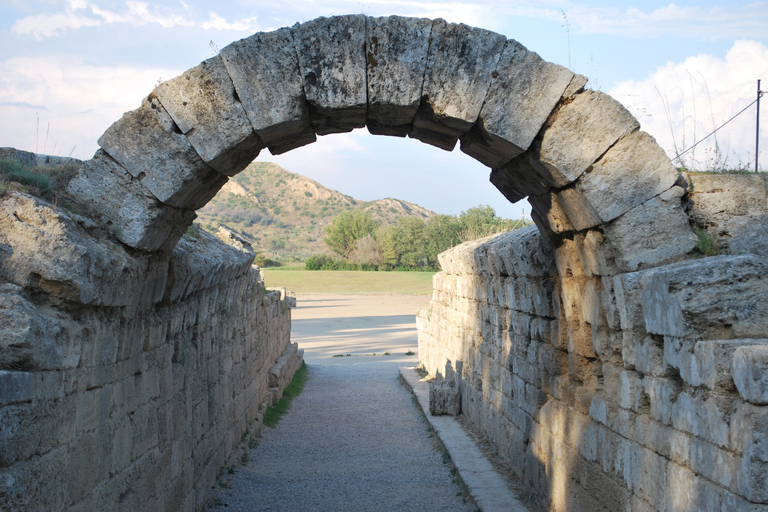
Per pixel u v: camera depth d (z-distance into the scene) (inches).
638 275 225.3
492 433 466.3
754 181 246.5
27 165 251.6
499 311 442.6
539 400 349.4
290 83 233.0
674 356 198.1
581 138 234.8
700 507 181.3
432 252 3895.2
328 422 616.7
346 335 1636.3
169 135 230.2
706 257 217.3
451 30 236.4
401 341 1510.8
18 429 153.4
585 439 276.5
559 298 319.6
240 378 494.3
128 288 228.4
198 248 351.3
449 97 236.2
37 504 164.2
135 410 247.6
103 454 213.8
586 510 274.8
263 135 240.4
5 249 183.2
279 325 812.6
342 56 233.6
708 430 177.9
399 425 597.9
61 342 181.2
